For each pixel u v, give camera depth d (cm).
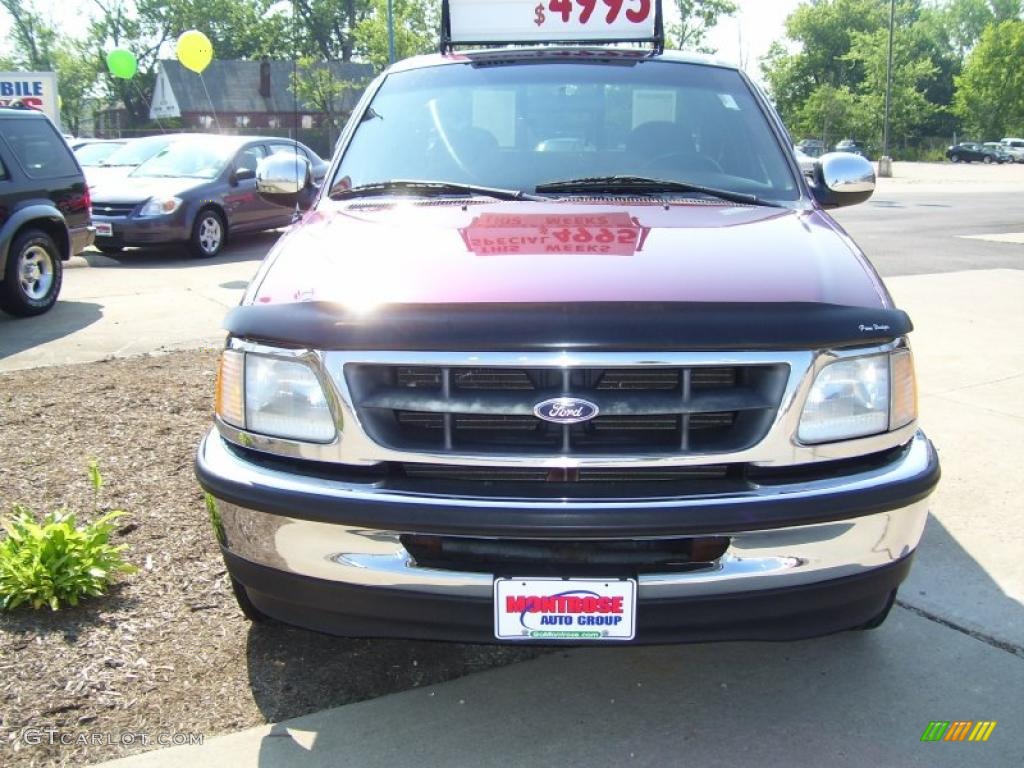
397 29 4562
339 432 230
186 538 375
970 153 5919
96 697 271
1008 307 823
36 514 393
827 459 231
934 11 8869
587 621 227
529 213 299
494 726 261
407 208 312
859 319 232
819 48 7325
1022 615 317
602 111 364
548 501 220
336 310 233
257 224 1284
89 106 6700
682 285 236
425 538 229
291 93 5856
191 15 6238
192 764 243
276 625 309
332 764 244
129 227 1127
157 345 711
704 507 220
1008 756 246
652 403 221
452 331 221
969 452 467
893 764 243
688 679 284
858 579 237
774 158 353
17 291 788
